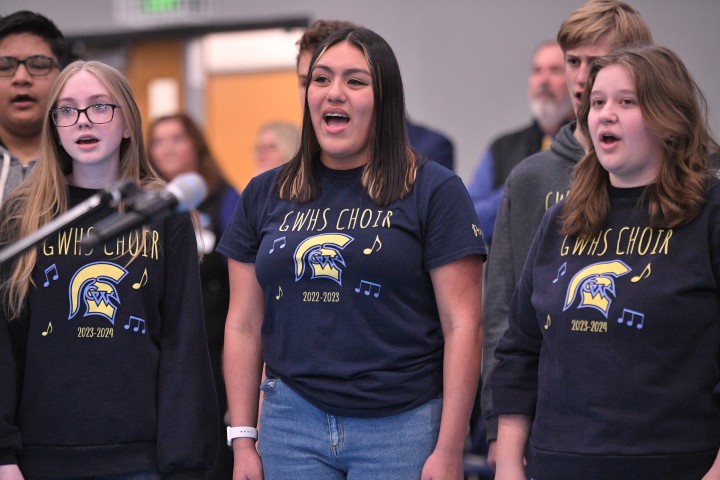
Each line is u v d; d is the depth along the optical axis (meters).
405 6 14.62
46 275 5.45
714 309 4.70
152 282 5.52
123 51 16.16
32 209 5.54
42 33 6.87
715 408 4.68
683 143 4.86
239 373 5.70
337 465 5.32
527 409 5.21
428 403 5.31
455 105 14.46
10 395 5.40
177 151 9.91
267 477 5.45
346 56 5.43
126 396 5.38
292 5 15.48
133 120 5.71
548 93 8.45
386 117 5.43
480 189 8.69
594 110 4.99
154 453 5.42
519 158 8.60
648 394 4.65
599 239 4.94
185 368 5.51
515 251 6.15
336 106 5.40
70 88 5.56
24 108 6.79
